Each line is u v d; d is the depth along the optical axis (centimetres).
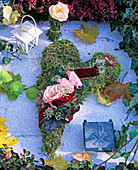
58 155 114
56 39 138
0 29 142
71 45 129
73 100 113
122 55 139
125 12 144
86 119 122
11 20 140
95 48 140
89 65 125
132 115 125
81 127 120
